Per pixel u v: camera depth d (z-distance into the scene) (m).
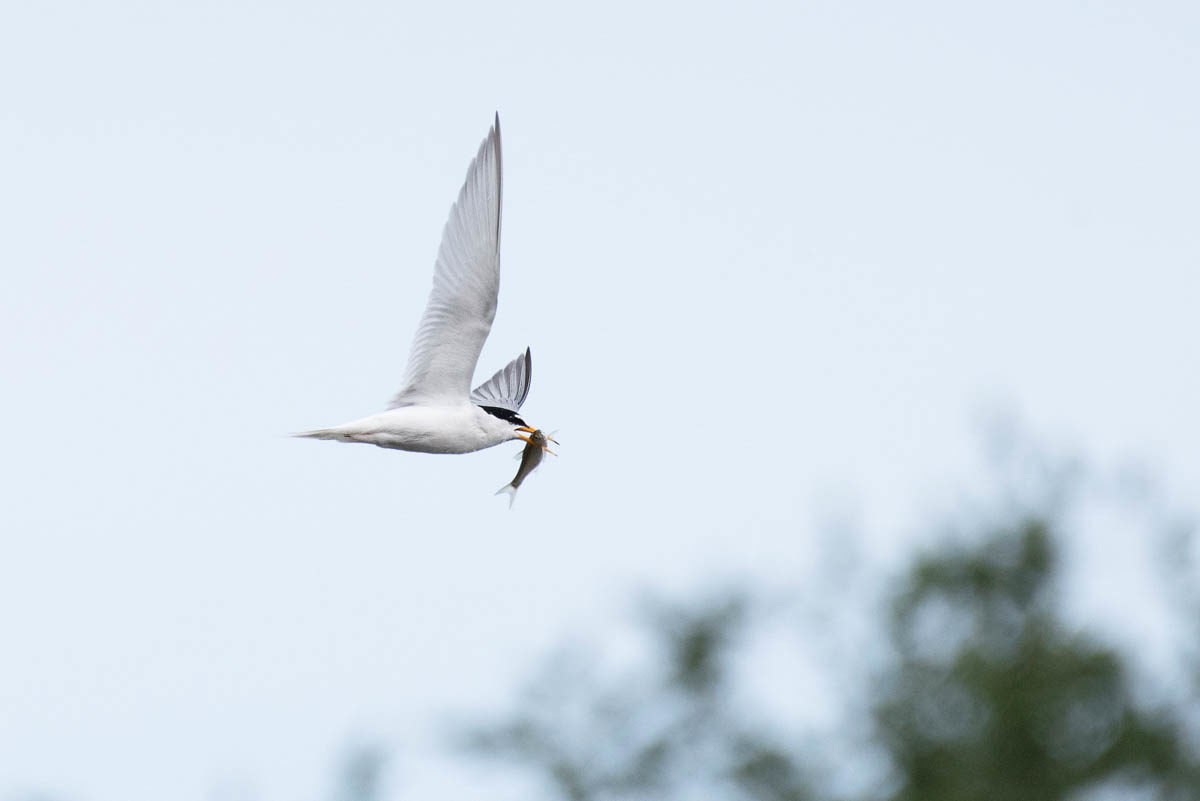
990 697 12.75
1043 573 13.23
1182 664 12.97
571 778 13.27
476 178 13.75
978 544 13.43
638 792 13.43
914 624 13.38
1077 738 12.66
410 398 14.16
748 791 13.20
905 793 12.80
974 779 12.57
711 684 13.69
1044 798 12.50
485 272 13.80
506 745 13.29
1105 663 12.69
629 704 13.77
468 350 14.09
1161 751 12.57
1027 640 12.97
